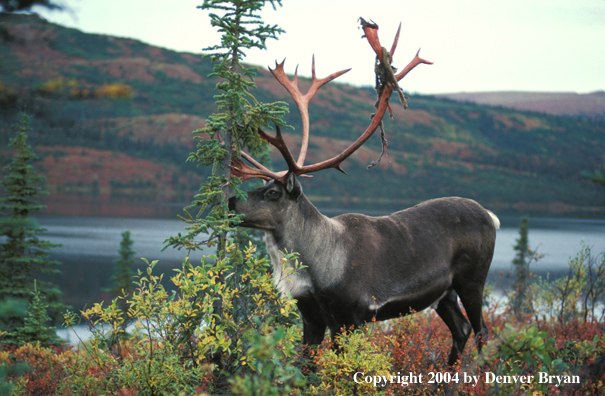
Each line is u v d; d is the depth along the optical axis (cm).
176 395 796
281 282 1055
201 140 1109
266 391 531
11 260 2323
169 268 8700
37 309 1730
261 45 1123
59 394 924
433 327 1341
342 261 1074
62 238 14225
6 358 1037
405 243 1145
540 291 1891
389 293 1109
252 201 1062
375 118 1080
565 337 1234
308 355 1013
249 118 1080
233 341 946
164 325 891
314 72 1259
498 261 10538
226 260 1039
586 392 805
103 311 909
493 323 1494
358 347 860
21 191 2375
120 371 823
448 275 1194
